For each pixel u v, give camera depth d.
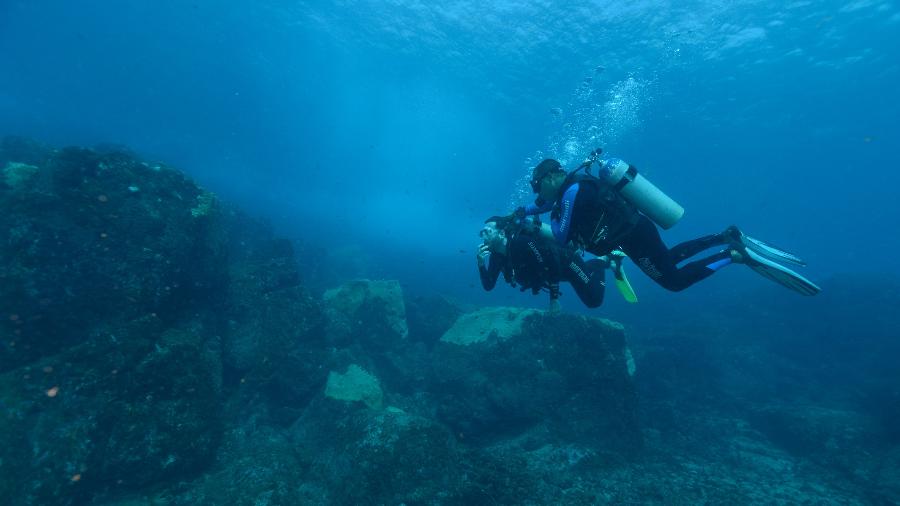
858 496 7.10
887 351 14.54
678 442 8.95
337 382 7.68
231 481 4.84
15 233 5.53
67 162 6.39
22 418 4.29
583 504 5.52
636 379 11.94
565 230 2.82
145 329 5.58
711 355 14.24
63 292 5.54
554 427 7.54
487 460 6.04
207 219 7.54
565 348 8.41
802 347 15.73
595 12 21.12
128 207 6.43
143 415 4.93
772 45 20.72
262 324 7.99
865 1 17.19
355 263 22.12
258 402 7.35
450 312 12.68
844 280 20.97
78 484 4.25
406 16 26.88
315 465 5.67
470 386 8.23
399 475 5.23
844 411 9.92
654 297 28.52
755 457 8.53
